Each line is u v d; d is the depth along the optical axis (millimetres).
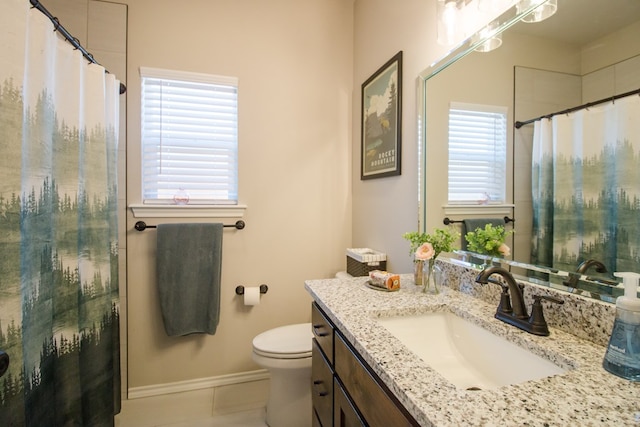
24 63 985
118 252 1848
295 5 2191
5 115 929
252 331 2133
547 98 930
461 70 1263
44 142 1141
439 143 1404
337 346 1034
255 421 1739
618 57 754
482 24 1151
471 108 1217
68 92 1294
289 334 1756
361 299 1158
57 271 1257
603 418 515
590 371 654
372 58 2021
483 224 1182
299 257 2219
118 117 1726
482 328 956
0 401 920
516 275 1038
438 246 1242
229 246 2082
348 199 2324
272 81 2145
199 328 1938
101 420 1497
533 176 977
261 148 2127
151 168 1963
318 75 2242
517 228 1039
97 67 1486
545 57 931
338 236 2309
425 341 1062
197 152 2035
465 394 586
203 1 2010
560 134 893
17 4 959
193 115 2023
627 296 667
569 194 871
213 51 2025
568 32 870
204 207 1997
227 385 2072
